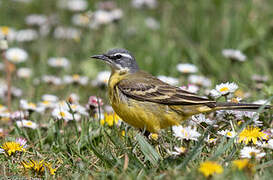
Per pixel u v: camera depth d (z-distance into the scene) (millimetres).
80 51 18234
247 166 7480
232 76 15211
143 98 10094
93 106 11164
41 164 8664
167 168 8305
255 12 18547
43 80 15734
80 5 20328
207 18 18547
